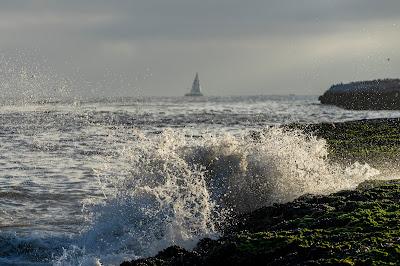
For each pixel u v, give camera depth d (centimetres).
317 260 2534
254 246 2892
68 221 4666
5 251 3844
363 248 2614
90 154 9288
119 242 3919
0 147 10481
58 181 6669
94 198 5622
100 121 18325
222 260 2877
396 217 3136
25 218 4788
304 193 4778
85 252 3794
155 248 3766
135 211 4325
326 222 3186
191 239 3831
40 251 3850
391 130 9075
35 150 10019
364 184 4472
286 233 3028
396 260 2422
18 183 6538
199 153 5328
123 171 7275
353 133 8869
